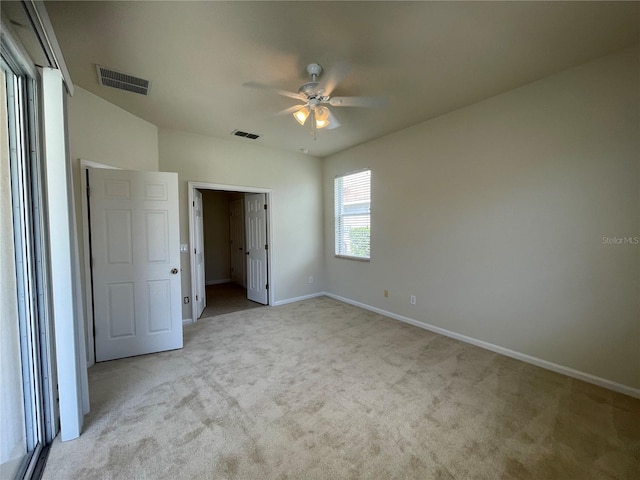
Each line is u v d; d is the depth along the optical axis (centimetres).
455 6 167
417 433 179
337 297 513
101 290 280
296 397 218
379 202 421
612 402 209
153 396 221
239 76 245
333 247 516
